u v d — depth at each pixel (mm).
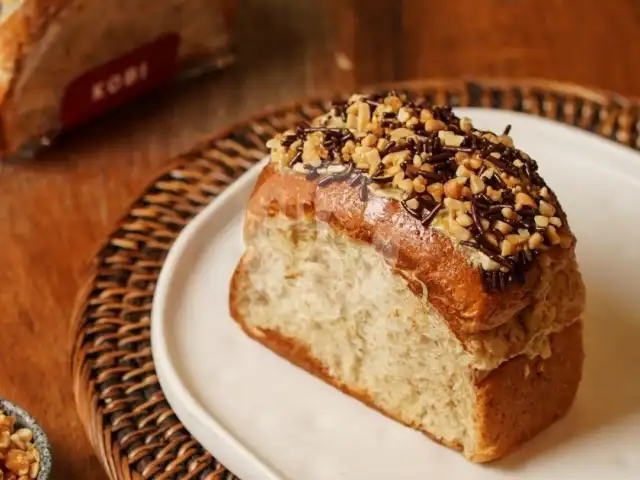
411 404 396
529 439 387
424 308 376
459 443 386
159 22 583
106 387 410
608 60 636
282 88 620
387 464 385
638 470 375
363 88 551
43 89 556
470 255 361
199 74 633
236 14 673
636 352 415
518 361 375
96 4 546
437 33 664
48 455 385
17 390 444
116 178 558
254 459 381
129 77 595
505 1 693
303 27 670
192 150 516
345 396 410
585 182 482
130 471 383
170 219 482
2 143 561
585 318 429
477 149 393
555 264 370
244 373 419
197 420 393
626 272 445
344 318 404
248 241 423
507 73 628
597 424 392
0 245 515
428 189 376
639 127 516
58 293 488
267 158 489
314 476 381
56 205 540
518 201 374
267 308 426
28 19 532
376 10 684
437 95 542
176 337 431
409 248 371
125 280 455
